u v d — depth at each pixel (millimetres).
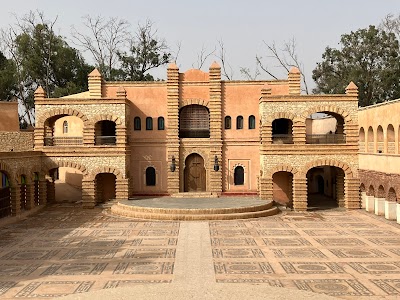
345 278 21125
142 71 73938
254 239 29422
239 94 47188
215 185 46625
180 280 20797
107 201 43812
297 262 23891
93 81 46844
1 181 37438
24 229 33219
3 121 49625
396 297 18594
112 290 19250
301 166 41312
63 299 18219
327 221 35969
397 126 34406
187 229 32656
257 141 47031
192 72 47219
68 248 27297
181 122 48156
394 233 31188
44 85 71062
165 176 47250
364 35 67312
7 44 69312
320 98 41281
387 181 36000
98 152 42875
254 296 18297
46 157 43000
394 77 65438
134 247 27422
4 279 21328
